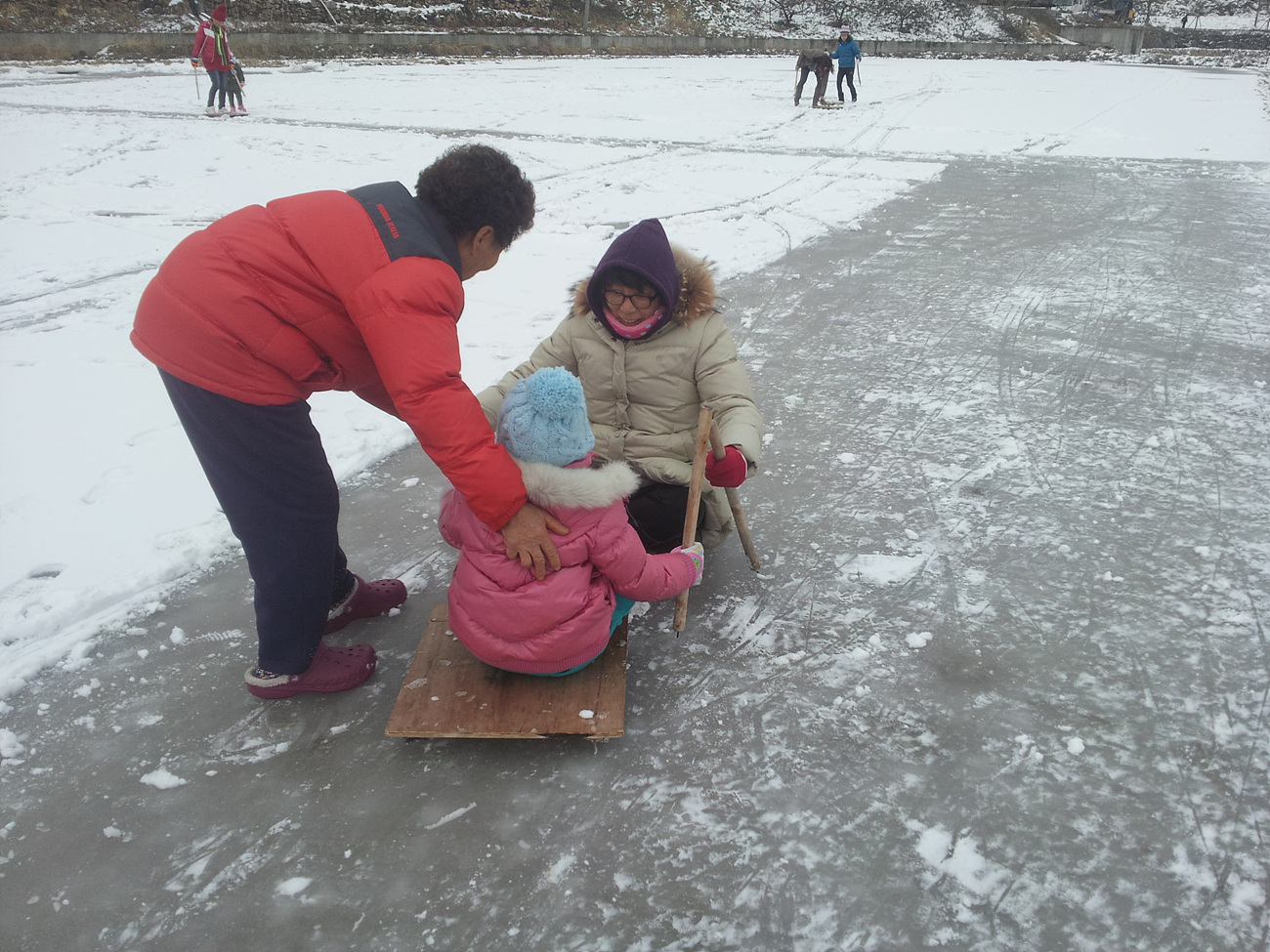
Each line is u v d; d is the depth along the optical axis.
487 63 29.03
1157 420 4.26
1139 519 3.41
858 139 13.24
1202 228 7.99
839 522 3.44
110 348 5.23
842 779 2.24
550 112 15.91
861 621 2.85
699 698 2.53
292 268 2.02
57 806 2.19
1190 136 13.71
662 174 10.33
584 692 2.41
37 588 2.99
